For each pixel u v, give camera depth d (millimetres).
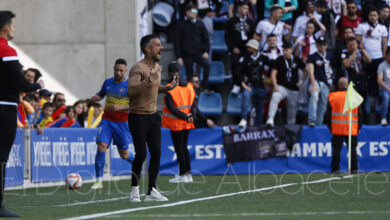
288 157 48031
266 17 58500
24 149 36344
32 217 20844
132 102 25719
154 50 25344
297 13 58156
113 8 50688
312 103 48312
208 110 53438
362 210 21469
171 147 47812
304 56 54750
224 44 57656
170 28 58125
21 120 37312
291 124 48375
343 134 42156
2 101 20875
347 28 52188
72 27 50812
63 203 26375
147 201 26266
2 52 20750
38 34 50750
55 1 50906
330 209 21828
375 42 53406
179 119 39750
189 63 52625
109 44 50594
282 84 48938
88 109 44844
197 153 47812
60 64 50594
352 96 40375
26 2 50906
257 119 50031
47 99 43719
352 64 50000
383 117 49031
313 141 48031
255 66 49844
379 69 50344
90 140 42375
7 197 30219
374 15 53719
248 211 21438
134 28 50531
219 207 22938
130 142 43906
